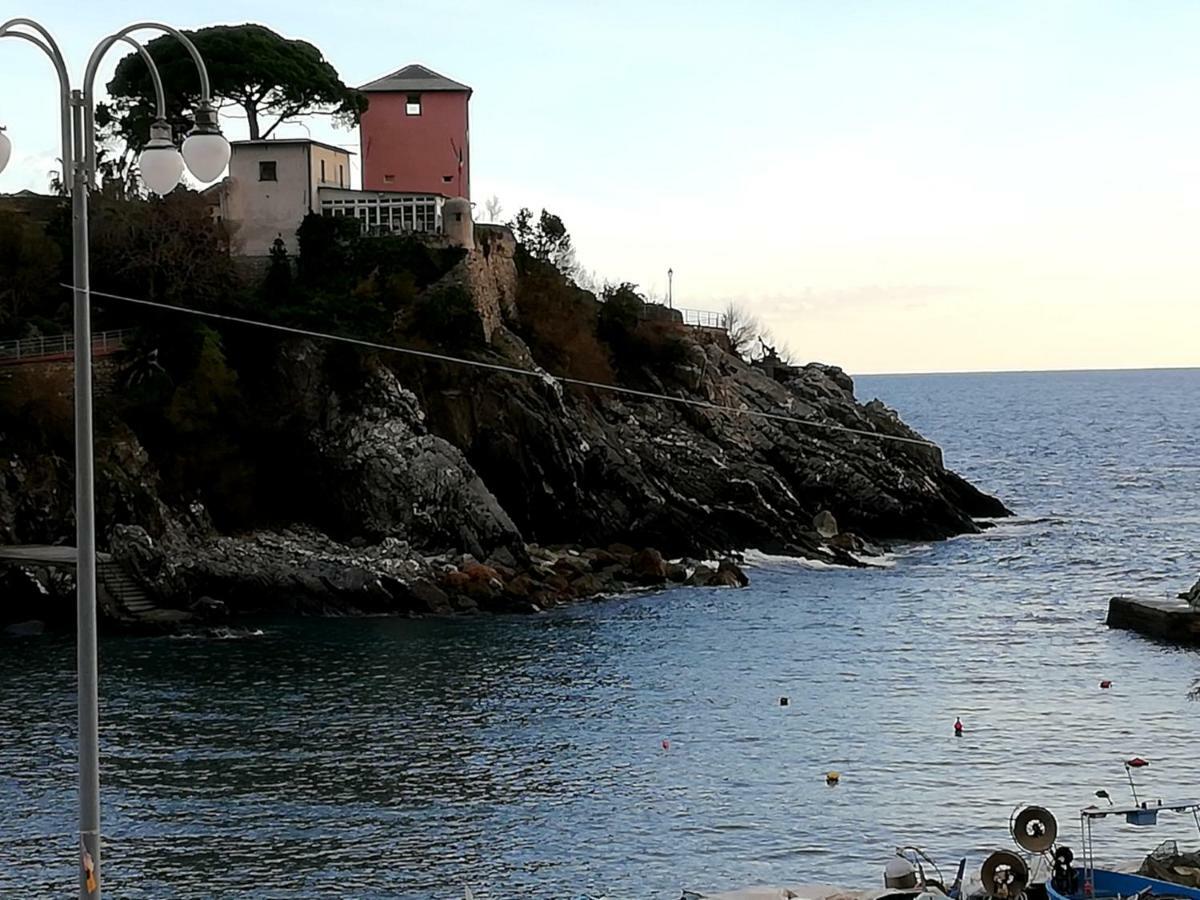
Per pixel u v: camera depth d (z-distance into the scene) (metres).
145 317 121.12
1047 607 108.62
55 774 64.38
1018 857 45.25
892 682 82.56
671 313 158.50
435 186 152.38
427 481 115.50
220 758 67.00
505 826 57.75
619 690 80.50
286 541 113.00
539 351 139.88
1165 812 58.31
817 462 145.62
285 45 142.12
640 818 58.59
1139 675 84.38
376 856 54.31
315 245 132.00
